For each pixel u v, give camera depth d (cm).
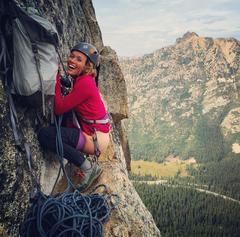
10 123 182
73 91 196
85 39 404
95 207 174
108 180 269
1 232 166
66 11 328
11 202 175
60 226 155
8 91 183
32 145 208
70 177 252
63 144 209
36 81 176
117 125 489
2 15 176
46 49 178
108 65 438
